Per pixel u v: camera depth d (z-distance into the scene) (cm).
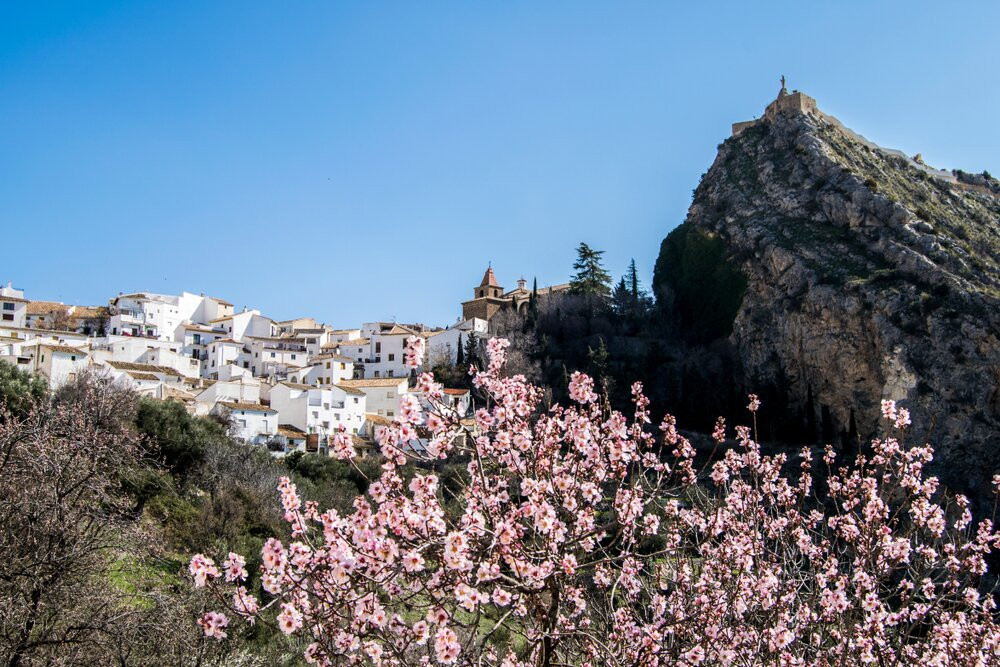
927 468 6475
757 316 9100
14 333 7794
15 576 1406
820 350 7969
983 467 6328
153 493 2878
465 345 9575
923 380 6944
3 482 1501
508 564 773
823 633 1043
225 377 8338
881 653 986
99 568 1583
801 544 1123
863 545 1066
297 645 1873
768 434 7388
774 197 10156
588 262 11231
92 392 2744
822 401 7844
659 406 7769
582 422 867
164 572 2019
